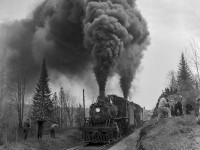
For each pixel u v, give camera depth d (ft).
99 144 70.28
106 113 69.51
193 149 30.50
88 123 71.41
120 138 74.23
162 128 46.09
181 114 57.98
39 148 62.28
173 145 33.73
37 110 156.15
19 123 139.95
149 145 39.17
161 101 56.65
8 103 145.38
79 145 69.41
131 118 90.22
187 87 118.93
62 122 203.62
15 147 57.41
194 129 38.88
